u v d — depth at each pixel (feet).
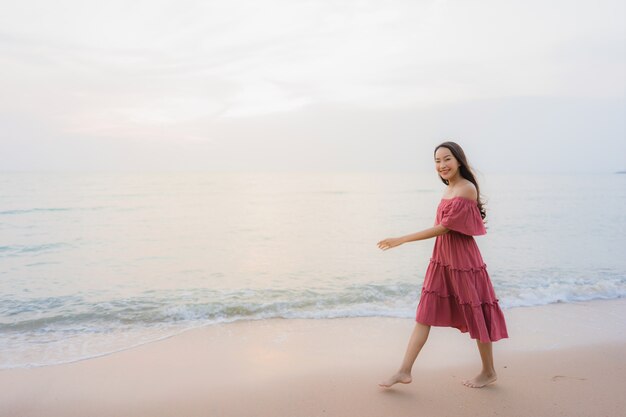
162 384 11.27
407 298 20.81
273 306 19.24
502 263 29.76
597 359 12.51
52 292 22.91
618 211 67.62
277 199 105.81
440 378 11.30
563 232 44.93
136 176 291.38
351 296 21.08
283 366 12.39
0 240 41.68
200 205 85.40
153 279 26.00
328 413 9.51
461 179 10.05
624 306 18.66
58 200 94.02
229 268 29.14
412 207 81.97
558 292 21.21
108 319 17.84
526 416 9.22
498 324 10.19
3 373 12.11
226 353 13.57
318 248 37.40
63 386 11.23
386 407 9.74
